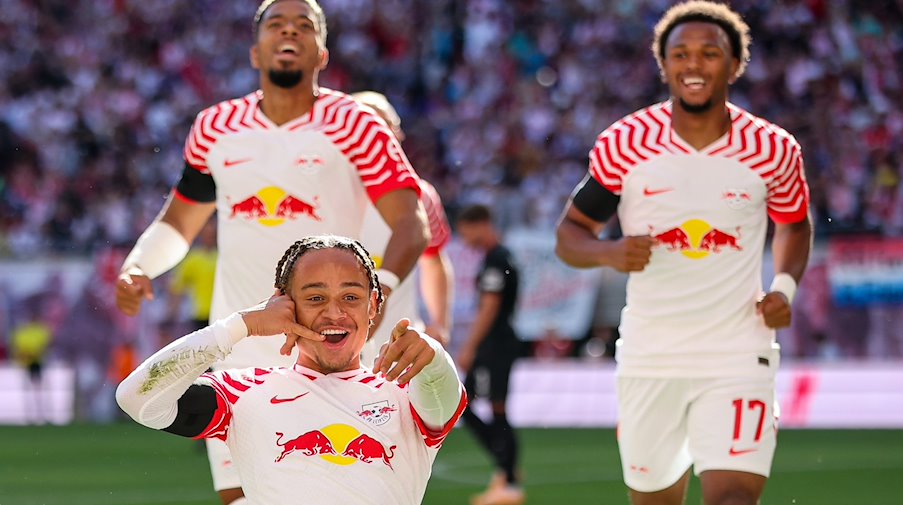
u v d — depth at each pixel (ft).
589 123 80.12
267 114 20.38
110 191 77.97
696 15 20.90
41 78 85.10
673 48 20.59
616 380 21.54
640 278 21.06
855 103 79.41
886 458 43.96
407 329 13.41
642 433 21.06
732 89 79.97
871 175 74.69
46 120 81.97
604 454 45.27
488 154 78.64
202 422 13.94
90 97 83.76
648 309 20.92
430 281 28.07
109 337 59.52
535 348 58.80
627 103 81.61
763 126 20.94
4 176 78.74
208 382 14.12
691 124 20.68
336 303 13.91
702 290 20.56
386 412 14.07
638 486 21.49
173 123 82.74
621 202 21.38
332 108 20.38
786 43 82.12
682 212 20.61
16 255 60.29
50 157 80.02
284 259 14.19
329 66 84.17
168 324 58.65
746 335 20.53
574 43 84.38
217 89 85.15
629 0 85.25
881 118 78.48
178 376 13.34
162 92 84.48
